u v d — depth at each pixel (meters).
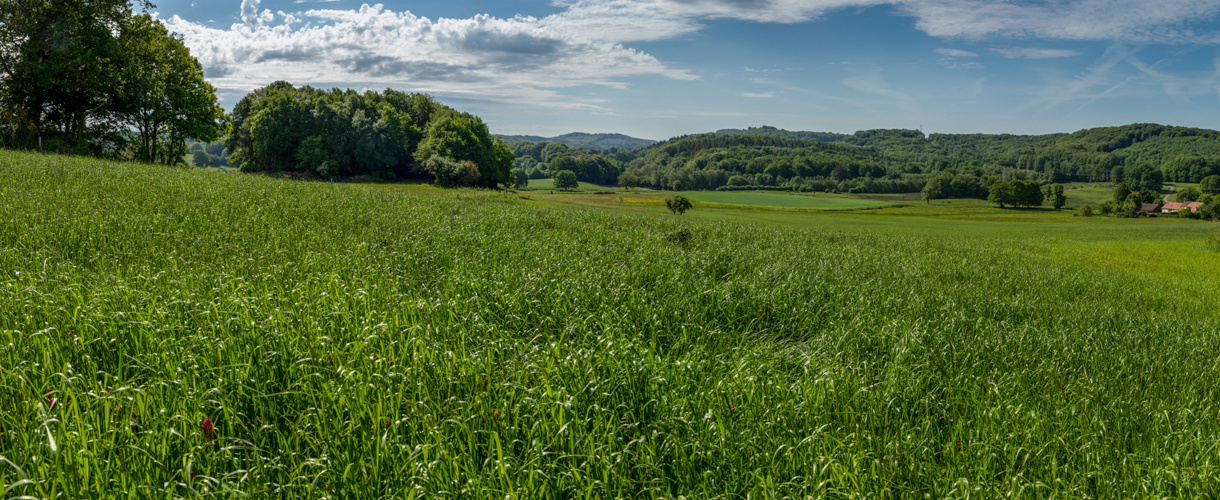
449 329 5.68
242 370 4.26
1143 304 13.80
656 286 8.89
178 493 3.12
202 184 18.31
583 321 6.52
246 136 84.25
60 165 19.33
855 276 12.70
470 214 18.06
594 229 17.77
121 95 42.78
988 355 7.26
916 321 8.48
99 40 40.72
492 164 106.06
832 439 4.33
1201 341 9.38
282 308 5.74
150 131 47.84
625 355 5.30
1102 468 4.39
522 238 13.25
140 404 3.61
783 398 5.06
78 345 4.45
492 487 3.35
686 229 19.11
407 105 120.00
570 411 4.17
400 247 10.23
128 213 11.08
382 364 4.52
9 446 3.23
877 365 6.64
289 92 98.56
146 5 47.03
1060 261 24.14
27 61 38.78
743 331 7.64
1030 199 130.50
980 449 4.50
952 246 26.11
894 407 5.27
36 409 3.48
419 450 3.51
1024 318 10.30
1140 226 71.38
